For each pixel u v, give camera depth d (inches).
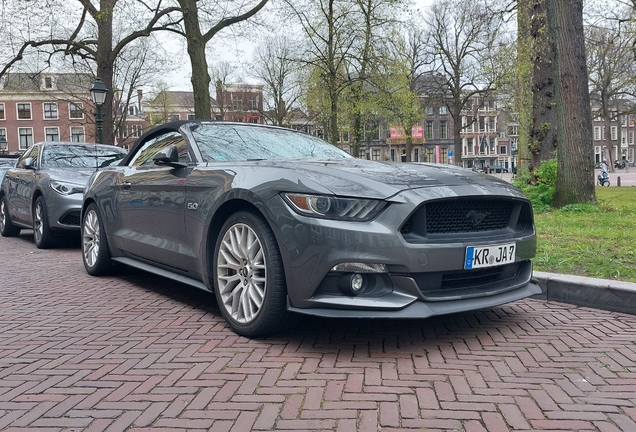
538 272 174.1
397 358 115.8
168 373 108.5
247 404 93.0
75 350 124.6
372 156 3193.9
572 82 366.0
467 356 117.1
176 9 634.2
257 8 696.4
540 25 520.7
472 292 122.6
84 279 213.0
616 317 147.9
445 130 3233.3
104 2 709.9
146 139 195.0
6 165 518.3
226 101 1983.3
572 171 373.1
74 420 88.2
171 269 166.4
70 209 287.7
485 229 128.2
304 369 109.3
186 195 151.0
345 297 112.7
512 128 1749.5
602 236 243.1
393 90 1003.9
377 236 110.1
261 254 125.4
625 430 83.3
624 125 3555.6
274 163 135.6
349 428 83.9
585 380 103.6
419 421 86.2
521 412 89.6
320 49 932.0
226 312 136.0
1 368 113.7
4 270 237.5
